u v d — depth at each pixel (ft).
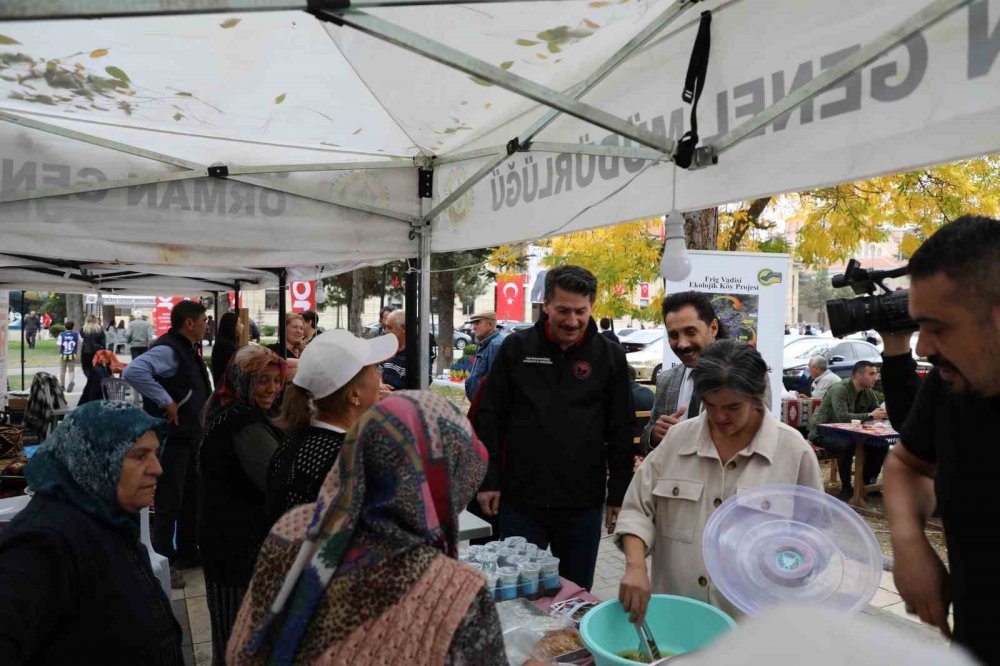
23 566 4.74
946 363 3.84
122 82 9.50
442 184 13.33
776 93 6.25
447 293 68.69
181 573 15.28
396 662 3.35
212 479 8.50
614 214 8.67
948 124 4.93
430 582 3.51
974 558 4.04
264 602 3.81
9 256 19.20
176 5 4.83
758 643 1.14
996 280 3.55
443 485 3.76
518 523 9.75
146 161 11.57
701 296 9.24
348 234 13.28
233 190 12.28
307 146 12.84
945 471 4.26
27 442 20.26
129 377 15.21
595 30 7.70
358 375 7.02
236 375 8.78
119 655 5.15
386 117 11.29
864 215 23.65
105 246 11.64
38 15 4.58
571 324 9.39
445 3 5.80
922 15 4.99
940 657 1.03
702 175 7.22
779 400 18.79
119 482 5.33
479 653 3.48
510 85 6.81
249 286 30.76
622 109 8.26
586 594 7.16
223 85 9.75
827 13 5.76
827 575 4.75
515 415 9.87
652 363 51.72
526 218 10.57
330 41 8.56
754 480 6.30
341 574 3.53
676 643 5.88
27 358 81.87
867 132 5.52
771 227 28.53
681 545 6.57
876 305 5.24
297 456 6.60
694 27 7.11
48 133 10.76
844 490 24.49
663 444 7.02
